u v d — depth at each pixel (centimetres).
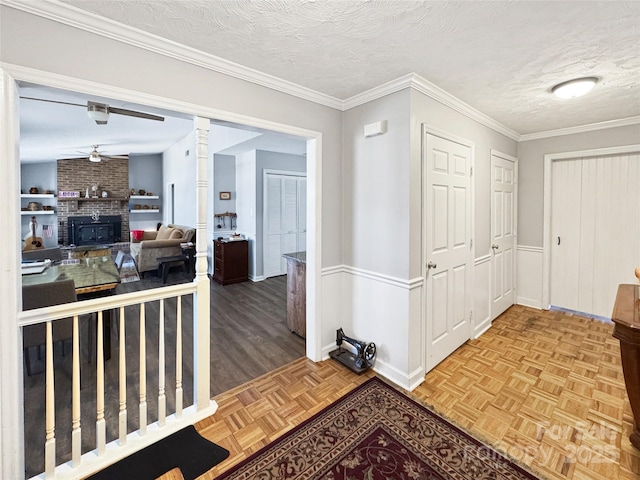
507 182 371
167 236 657
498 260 358
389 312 237
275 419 191
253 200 540
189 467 156
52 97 295
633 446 166
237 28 159
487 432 179
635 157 323
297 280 315
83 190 824
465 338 295
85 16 145
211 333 322
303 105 241
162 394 176
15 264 133
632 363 158
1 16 129
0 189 129
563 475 149
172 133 581
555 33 164
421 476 150
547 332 321
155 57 170
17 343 135
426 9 144
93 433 179
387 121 233
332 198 267
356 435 178
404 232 223
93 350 276
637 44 175
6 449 133
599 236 351
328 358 270
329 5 141
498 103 271
